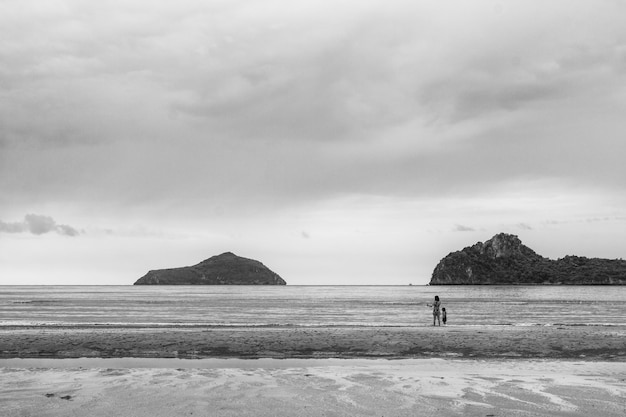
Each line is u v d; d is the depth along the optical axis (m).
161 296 141.38
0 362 16.62
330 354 18.12
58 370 11.87
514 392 8.80
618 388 9.16
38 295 148.00
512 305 82.06
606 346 19.36
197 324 33.47
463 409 7.48
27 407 7.73
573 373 11.86
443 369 13.26
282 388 9.27
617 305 82.06
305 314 52.66
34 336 22.03
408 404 7.84
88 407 7.70
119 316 47.62
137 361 16.73
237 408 7.58
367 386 9.49
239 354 18.20
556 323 37.22
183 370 11.92
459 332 23.52
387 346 19.53
